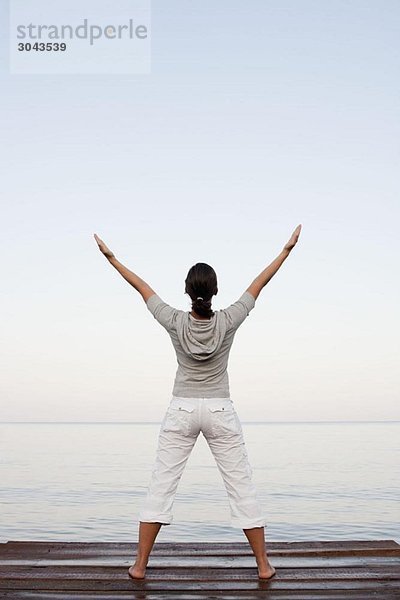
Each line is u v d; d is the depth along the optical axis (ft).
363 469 88.33
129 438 234.58
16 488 65.87
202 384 13.02
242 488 13.25
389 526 41.96
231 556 15.26
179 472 13.33
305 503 54.13
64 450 148.15
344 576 13.62
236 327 13.16
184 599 12.26
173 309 13.24
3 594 12.49
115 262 13.64
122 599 12.24
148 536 13.38
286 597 12.35
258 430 344.28
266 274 13.65
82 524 43.11
